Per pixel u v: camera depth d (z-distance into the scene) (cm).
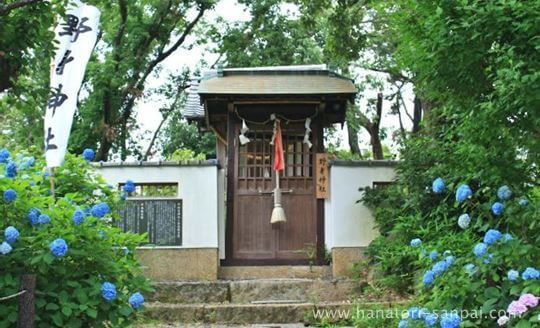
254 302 1041
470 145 516
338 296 1067
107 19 2120
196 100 1478
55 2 483
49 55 495
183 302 1060
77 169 701
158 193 1171
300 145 1223
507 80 434
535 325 440
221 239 1192
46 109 702
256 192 1208
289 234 1198
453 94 526
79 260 550
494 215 541
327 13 1648
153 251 1139
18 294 486
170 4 2195
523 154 509
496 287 487
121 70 2128
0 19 462
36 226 530
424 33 518
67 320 520
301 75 1227
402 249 948
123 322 559
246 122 1217
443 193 891
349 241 1152
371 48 2144
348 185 1170
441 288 523
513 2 438
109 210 655
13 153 756
